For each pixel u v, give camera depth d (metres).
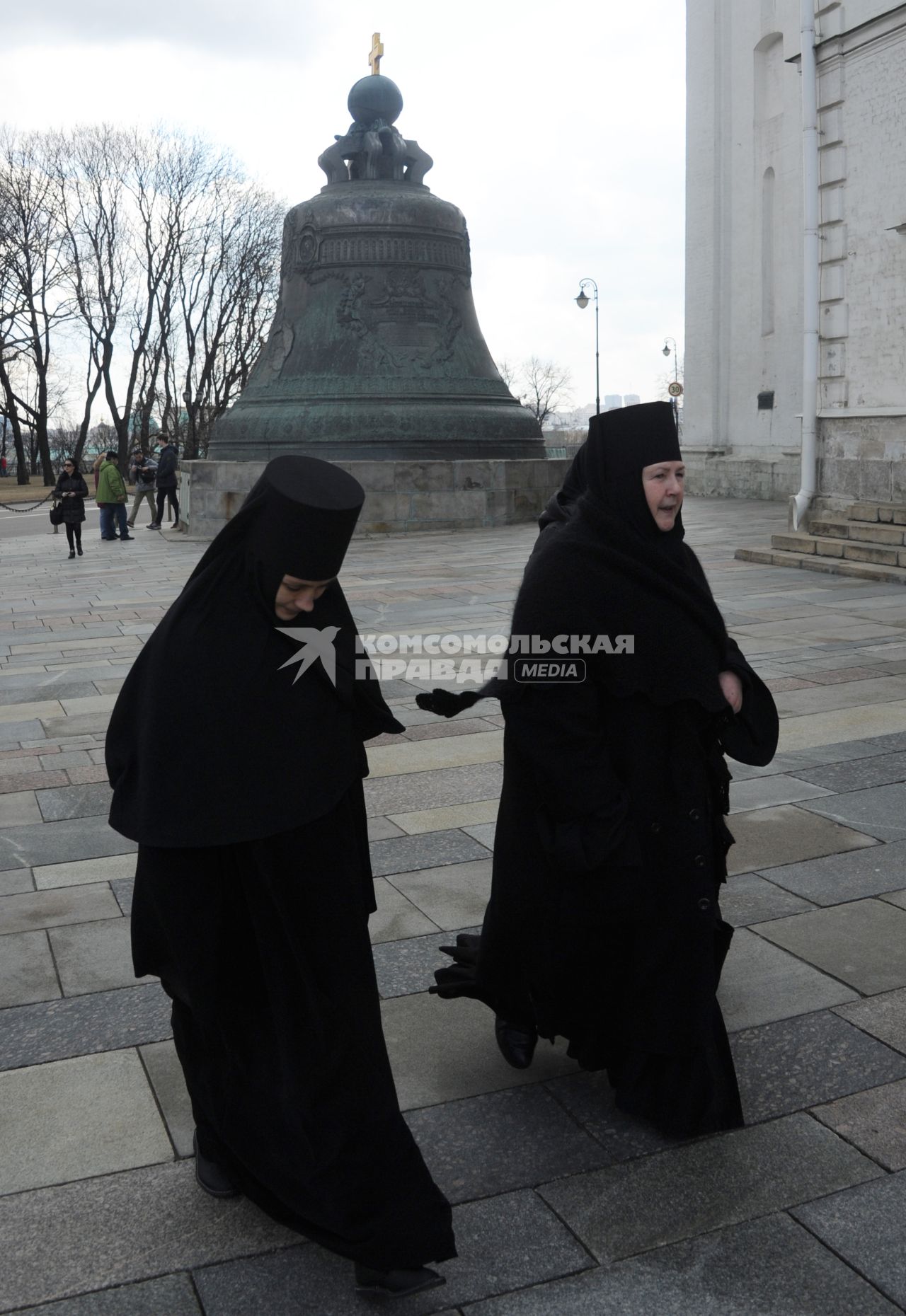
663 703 2.79
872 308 14.31
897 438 14.02
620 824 2.75
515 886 2.96
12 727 7.28
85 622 11.72
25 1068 3.32
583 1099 3.11
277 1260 2.54
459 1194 2.73
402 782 5.83
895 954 3.84
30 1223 2.67
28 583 15.56
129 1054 3.38
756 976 3.71
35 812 5.60
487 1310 2.38
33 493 49.78
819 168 14.81
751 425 26.62
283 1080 2.45
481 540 18.31
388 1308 2.39
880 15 13.70
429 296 20.52
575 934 2.88
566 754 2.76
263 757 2.38
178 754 2.38
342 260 20.20
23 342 53.97
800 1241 2.54
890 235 13.93
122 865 4.89
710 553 15.55
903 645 8.86
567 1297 2.41
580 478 2.99
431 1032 3.46
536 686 2.76
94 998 3.72
